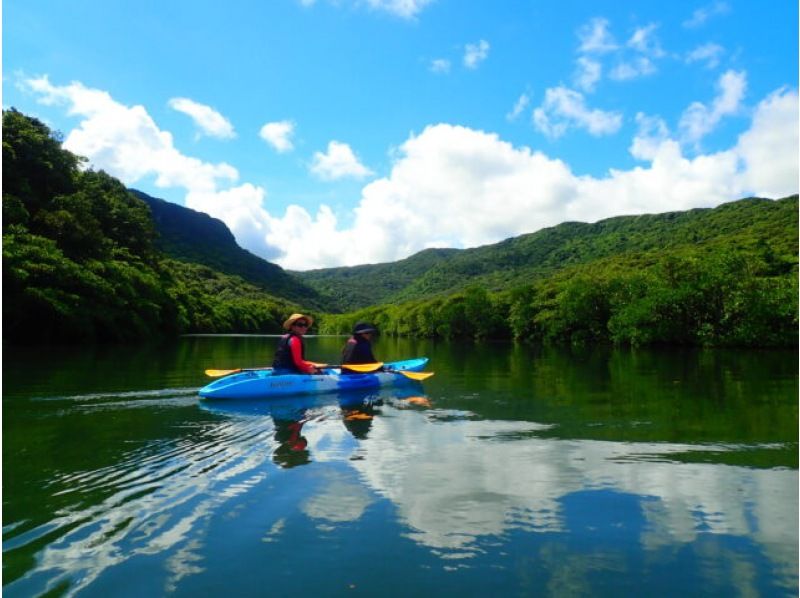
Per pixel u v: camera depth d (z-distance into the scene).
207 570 2.96
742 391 10.80
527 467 5.06
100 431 6.39
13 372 13.70
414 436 6.35
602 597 2.74
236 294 121.81
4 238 29.81
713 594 2.77
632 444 6.03
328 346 40.50
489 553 3.24
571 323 44.72
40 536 3.36
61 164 47.03
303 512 3.85
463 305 63.66
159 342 37.53
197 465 4.97
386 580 2.89
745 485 4.55
